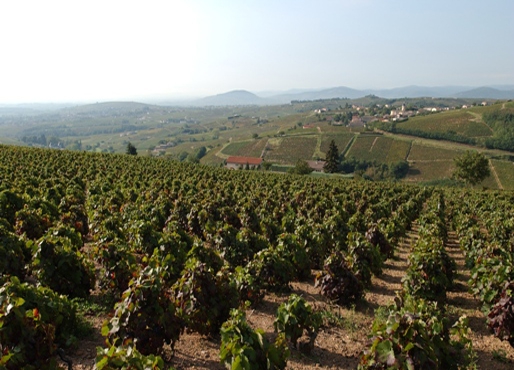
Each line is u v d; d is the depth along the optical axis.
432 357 6.08
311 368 7.96
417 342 6.10
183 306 8.30
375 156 129.62
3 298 6.23
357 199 34.22
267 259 11.71
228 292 9.06
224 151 164.00
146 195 23.67
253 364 6.43
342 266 11.09
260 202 25.47
